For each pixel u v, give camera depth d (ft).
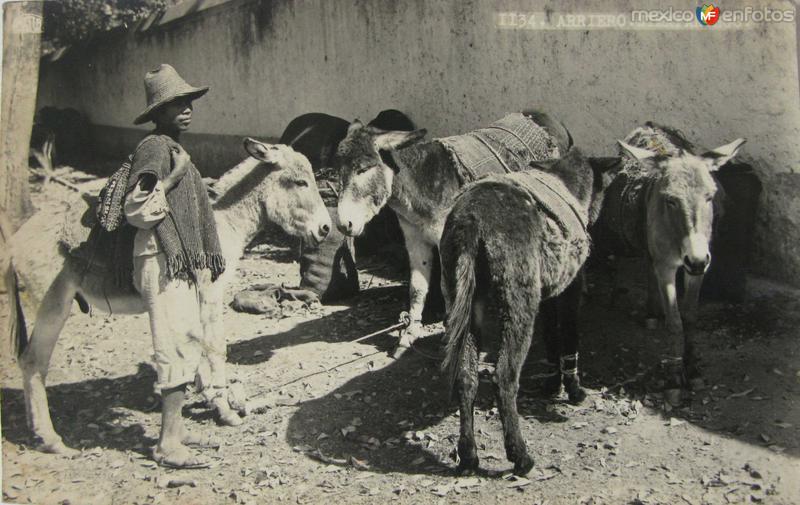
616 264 20.17
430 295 19.75
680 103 18.49
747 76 17.10
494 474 12.59
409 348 17.69
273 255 27.91
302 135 25.38
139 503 12.41
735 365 15.67
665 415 14.28
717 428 13.67
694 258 13.38
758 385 14.93
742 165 17.02
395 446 13.84
